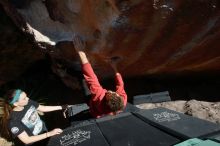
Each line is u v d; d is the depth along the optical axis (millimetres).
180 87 4324
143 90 4266
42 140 3205
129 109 3197
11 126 2959
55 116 4098
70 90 4387
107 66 3672
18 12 2916
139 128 2322
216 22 2498
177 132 2088
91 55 3389
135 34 2861
